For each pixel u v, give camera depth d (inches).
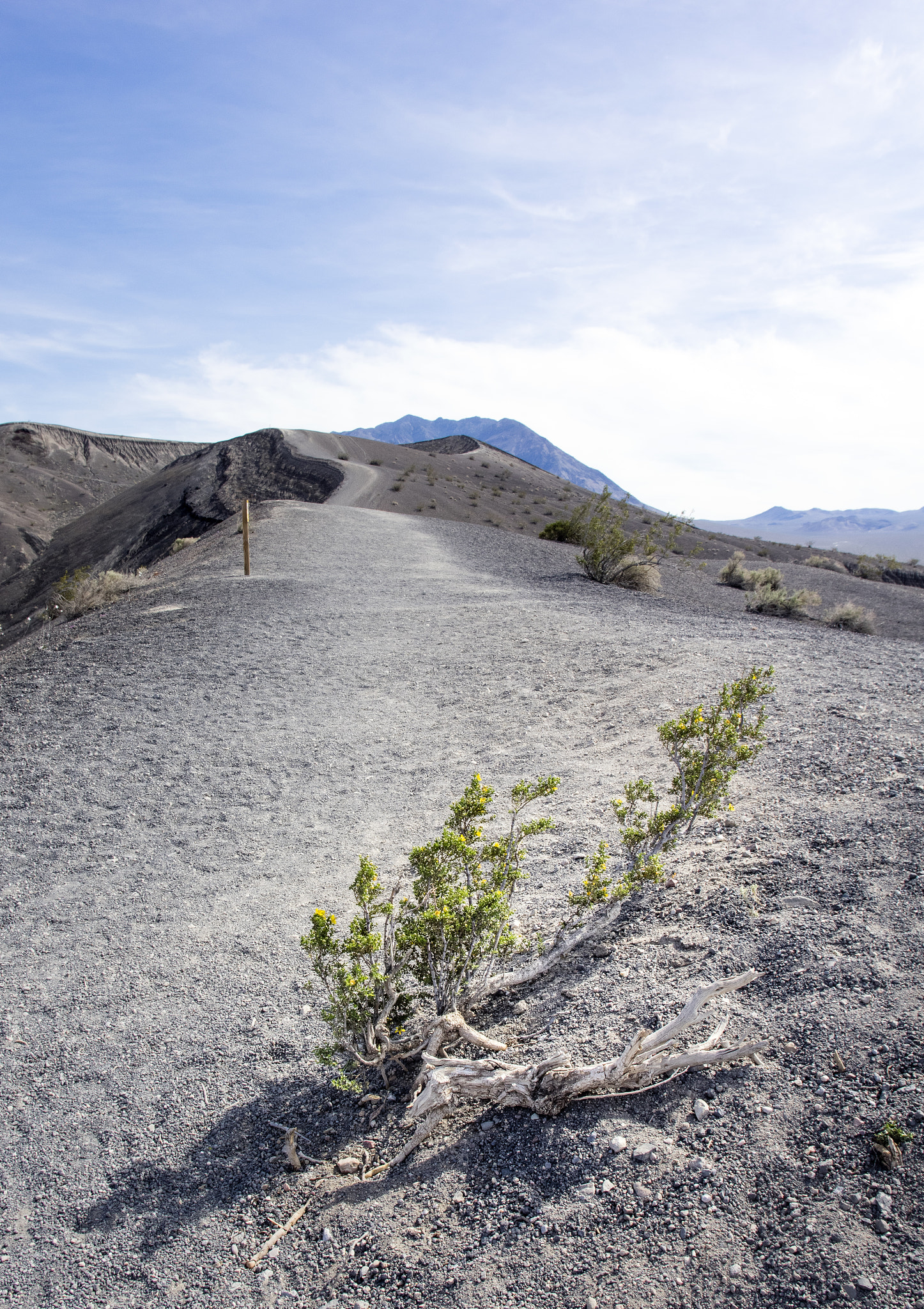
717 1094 91.7
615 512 831.7
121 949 169.9
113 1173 111.0
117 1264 95.3
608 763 245.1
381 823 225.8
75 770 268.7
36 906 188.7
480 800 142.8
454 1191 92.2
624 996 118.4
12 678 374.9
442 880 135.7
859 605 1005.8
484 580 677.9
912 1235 68.3
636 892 149.5
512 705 321.1
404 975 148.6
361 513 1189.7
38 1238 101.2
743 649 362.9
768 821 161.5
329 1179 102.5
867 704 236.2
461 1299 76.4
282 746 288.2
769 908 127.9
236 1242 95.2
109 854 213.3
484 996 133.0
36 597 2378.2
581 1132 92.8
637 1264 74.0
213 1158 111.4
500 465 3730.3
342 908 179.5
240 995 151.2
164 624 474.3
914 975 100.4
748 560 1445.6
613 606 568.7
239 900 188.1
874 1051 90.0
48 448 5447.8
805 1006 101.6
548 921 154.3
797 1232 72.1
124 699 339.0
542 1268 76.8
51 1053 138.0
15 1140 118.8
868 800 157.3
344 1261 87.0
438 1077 104.8
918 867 125.0
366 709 326.6
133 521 2832.2
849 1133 80.6
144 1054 136.3
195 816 235.3
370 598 560.4
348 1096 119.8
